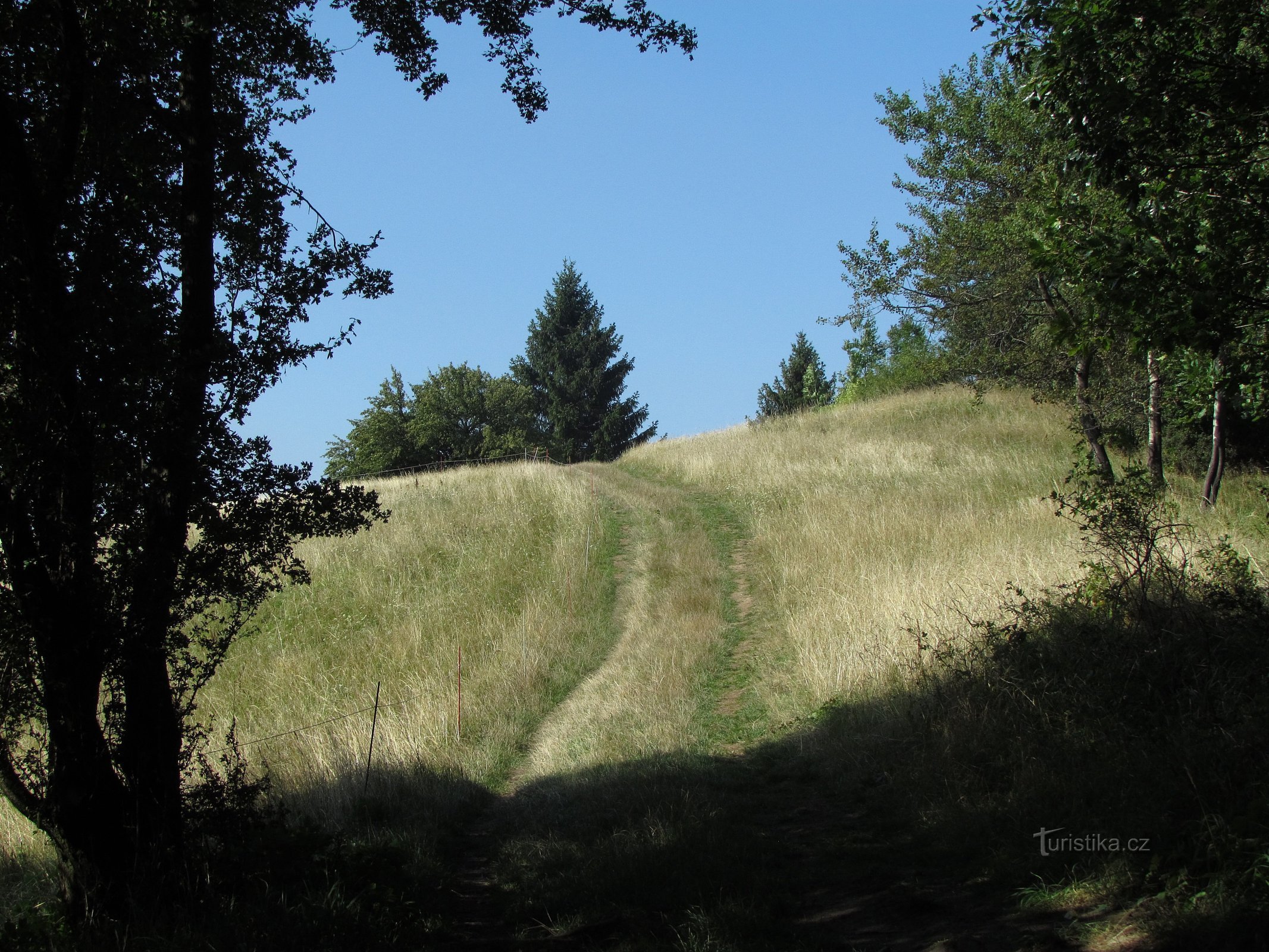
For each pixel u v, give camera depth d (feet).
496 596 54.49
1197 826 15.58
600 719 34.37
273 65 22.40
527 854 21.44
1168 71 18.54
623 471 95.35
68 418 16.51
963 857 18.15
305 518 19.24
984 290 58.23
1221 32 18.80
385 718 35.91
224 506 18.90
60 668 16.44
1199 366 26.89
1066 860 16.15
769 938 15.21
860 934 15.16
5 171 16.19
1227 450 56.49
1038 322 54.95
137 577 17.25
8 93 17.53
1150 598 26.66
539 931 16.71
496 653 44.57
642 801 23.62
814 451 82.48
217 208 20.22
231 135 20.49
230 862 17.70
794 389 219.41
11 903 20.63
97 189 18.43
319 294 20.03
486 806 27.81
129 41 18.47
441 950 15.83
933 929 14.89
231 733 20.68
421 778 28.22
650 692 36.35
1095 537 36.94
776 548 55.16
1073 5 18.86
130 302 17.38
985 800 20.25
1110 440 60.44
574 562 59.62
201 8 18.81
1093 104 19.30
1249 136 18.71
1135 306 19.26
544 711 37.78
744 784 26.35
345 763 29.99
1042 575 34.42
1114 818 16.97
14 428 15.92
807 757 27.81
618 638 47.11
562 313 210.59
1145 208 20.70
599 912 16.90
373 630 51.19
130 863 16.56
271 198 20.47
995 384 61.36
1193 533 35.37
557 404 205.36
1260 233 18.51
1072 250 20.49
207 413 17.98
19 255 16.40
